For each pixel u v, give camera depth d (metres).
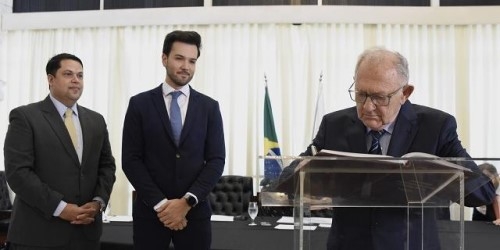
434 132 1.64
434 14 5.80
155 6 6.26
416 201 1.46
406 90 1.59
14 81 6.30
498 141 5.77
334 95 5.87
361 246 1.53
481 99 5.81
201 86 5.97
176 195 2.35
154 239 2.31
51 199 2.52
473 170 1.26
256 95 5.94
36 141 2.60
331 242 1.54
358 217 1.54
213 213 5.00
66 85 2.70
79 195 2.64
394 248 1.49
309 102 5.89
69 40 6.22
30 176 2.52
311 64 5.90
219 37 5.99
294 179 1.30
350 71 5.88
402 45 5.86
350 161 1.19
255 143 5.92
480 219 4.01
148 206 2.31
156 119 2.38
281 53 5.94
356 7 5.86
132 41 6.12
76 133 2.74
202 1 6.21
